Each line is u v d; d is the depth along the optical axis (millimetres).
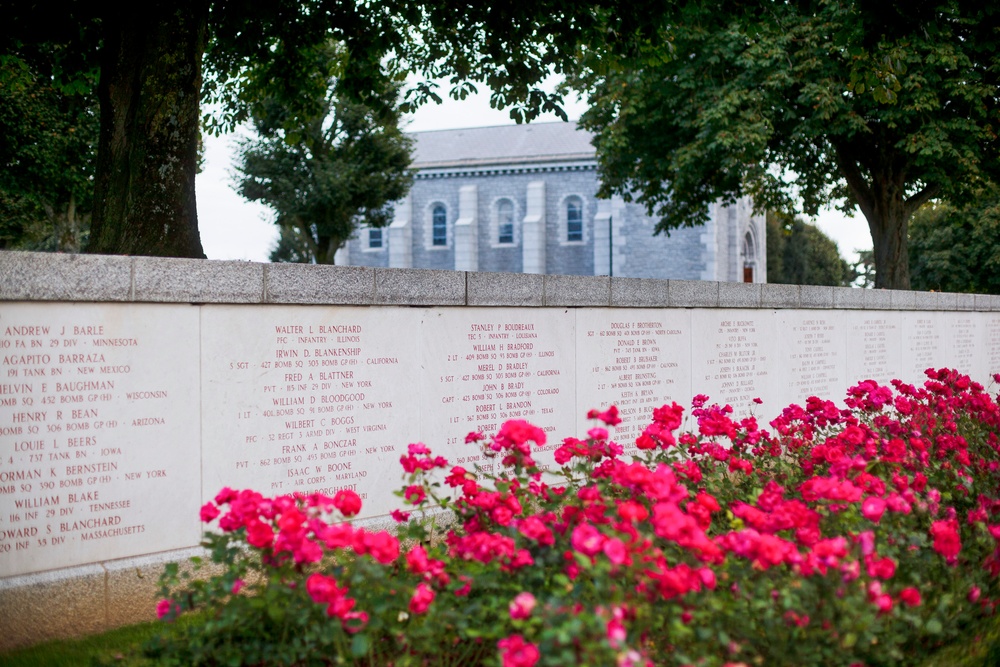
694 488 4848
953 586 3695
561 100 11516
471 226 54344
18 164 19312
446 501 4074
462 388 6883
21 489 4758
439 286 6660
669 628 2834
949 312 13898
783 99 18859
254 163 29984
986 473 5453
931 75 16641
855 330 11641
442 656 3340
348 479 6160
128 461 5137
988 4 9680
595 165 52188
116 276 5039
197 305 5430
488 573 3311
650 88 20656
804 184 23266
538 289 7395
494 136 57781
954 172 18406
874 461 5023
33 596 4711
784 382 10336
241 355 5633
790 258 61531
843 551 3068
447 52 11953
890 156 19859
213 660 3248
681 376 8867
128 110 7305
